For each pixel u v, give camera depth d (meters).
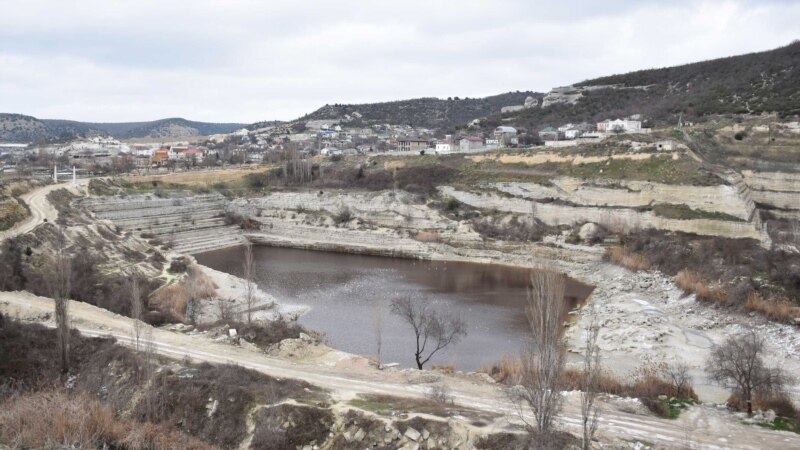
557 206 111.75
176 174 147.25
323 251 120.31
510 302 79.19
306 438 34.47
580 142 135.50
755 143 116.94
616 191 105.81
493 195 121.19
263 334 52.62
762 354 51.09
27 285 61.81
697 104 155.00
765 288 65.50
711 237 90.00
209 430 36.41
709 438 34.28
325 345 54.00
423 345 54.53
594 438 33.41
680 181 97.94
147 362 40.59
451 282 91.44
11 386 41.38
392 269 101.62
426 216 121.25
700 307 67.50
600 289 83.00
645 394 41.91
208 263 105.69
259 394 37.59
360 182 142.88
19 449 29.72
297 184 147.75
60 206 97.56
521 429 33.72
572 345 59.31
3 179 103.12
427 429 33.72
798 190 104.69
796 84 143.38
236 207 138.50
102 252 80.44
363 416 34.91
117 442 32.97
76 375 43.56
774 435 34.84
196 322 60.47
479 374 47.62
